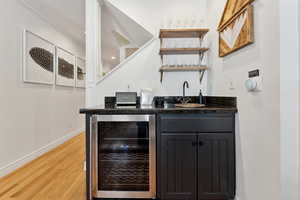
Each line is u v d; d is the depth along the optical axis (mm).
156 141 1735
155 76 2516
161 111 1702
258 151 1350
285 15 1110
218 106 1980
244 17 1482
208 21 2436
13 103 2633
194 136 1706
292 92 1106
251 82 1374
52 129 3629
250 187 1457
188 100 2332
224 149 1704
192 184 1707
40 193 1961
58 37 3924
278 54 1129
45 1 2875
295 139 1104
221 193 1698
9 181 2238
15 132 2656
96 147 1748
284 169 1111
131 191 1784
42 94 3330
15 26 2658
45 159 2998
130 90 2518
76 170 2555
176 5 2520
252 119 1427
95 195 1778
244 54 1544
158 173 1727
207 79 2492
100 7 2631
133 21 2553
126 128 1782
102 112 1717
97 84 2521
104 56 5797
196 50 2289
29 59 2949
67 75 4270
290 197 1106
